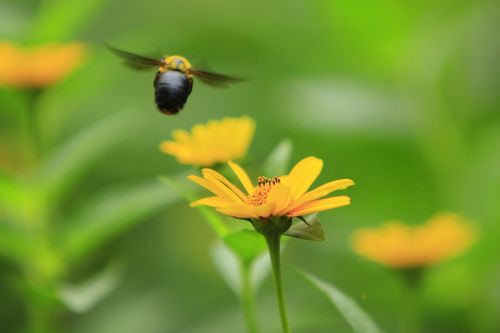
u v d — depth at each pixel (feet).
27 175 3.02
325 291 2.30
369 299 3.23
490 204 3.17
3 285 3.33
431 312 3.19
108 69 3.13
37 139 2.99
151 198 2.86
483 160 3.29
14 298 3.37
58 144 3.52
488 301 3.16
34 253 2.97
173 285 3.44
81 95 3.15
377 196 3.45
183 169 3.61
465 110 3.49
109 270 2.80
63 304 2.73
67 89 3.13
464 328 3.18
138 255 3.53
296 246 3.46
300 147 3.52
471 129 3.46
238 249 2.48
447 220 2.84
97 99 3.61
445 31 3.46
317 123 3.40
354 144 3.46
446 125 3.43
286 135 3.53
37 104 2.97
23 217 2.98
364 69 3.53
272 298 3.30
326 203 2.24
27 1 3.56
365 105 3.42
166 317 3.25
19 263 3.06
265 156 3.59
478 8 3.47
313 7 3.56
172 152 2.55
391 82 3.49
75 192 3.49
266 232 2.26
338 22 3.51
